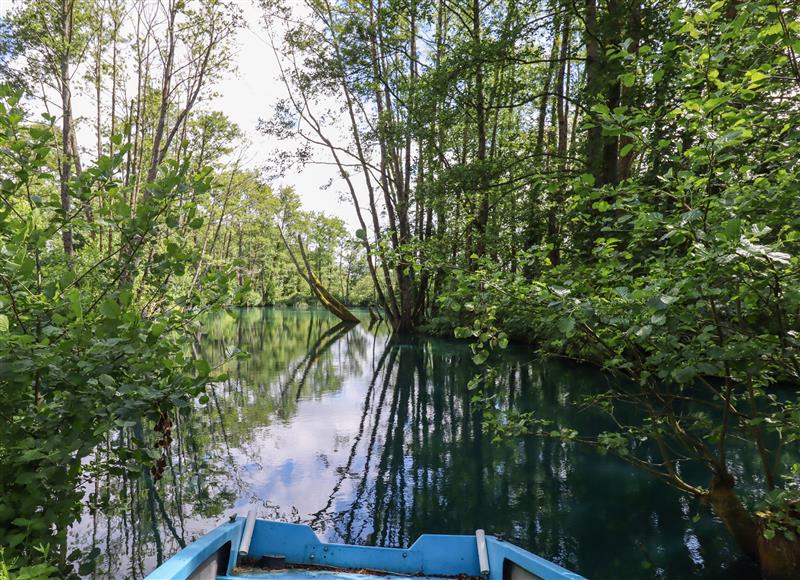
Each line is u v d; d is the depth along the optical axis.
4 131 3.34
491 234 15.36
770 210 2.98
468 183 13.92
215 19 18.53
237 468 6.97
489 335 3.63
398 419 10.13
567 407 10.63
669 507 5.68
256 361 18.53
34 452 2.83
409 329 28.42
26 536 2.87
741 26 2.82
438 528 5.20
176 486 6.23
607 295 3.58
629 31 9.62
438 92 13.85
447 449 8.09
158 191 3.30
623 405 10.55
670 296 2.49
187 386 3.12
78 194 3.38
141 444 3.46
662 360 3.13
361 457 7.63
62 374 2.95
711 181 3.00
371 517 5.46
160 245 3.79
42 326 3.19
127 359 3.06
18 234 2.96
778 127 3.37
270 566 3.93
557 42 20.66
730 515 4.14
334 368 17.02
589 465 7.21
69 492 3.25
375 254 4.34
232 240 57.12
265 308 71.69
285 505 5.77
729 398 3.83
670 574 4.23
